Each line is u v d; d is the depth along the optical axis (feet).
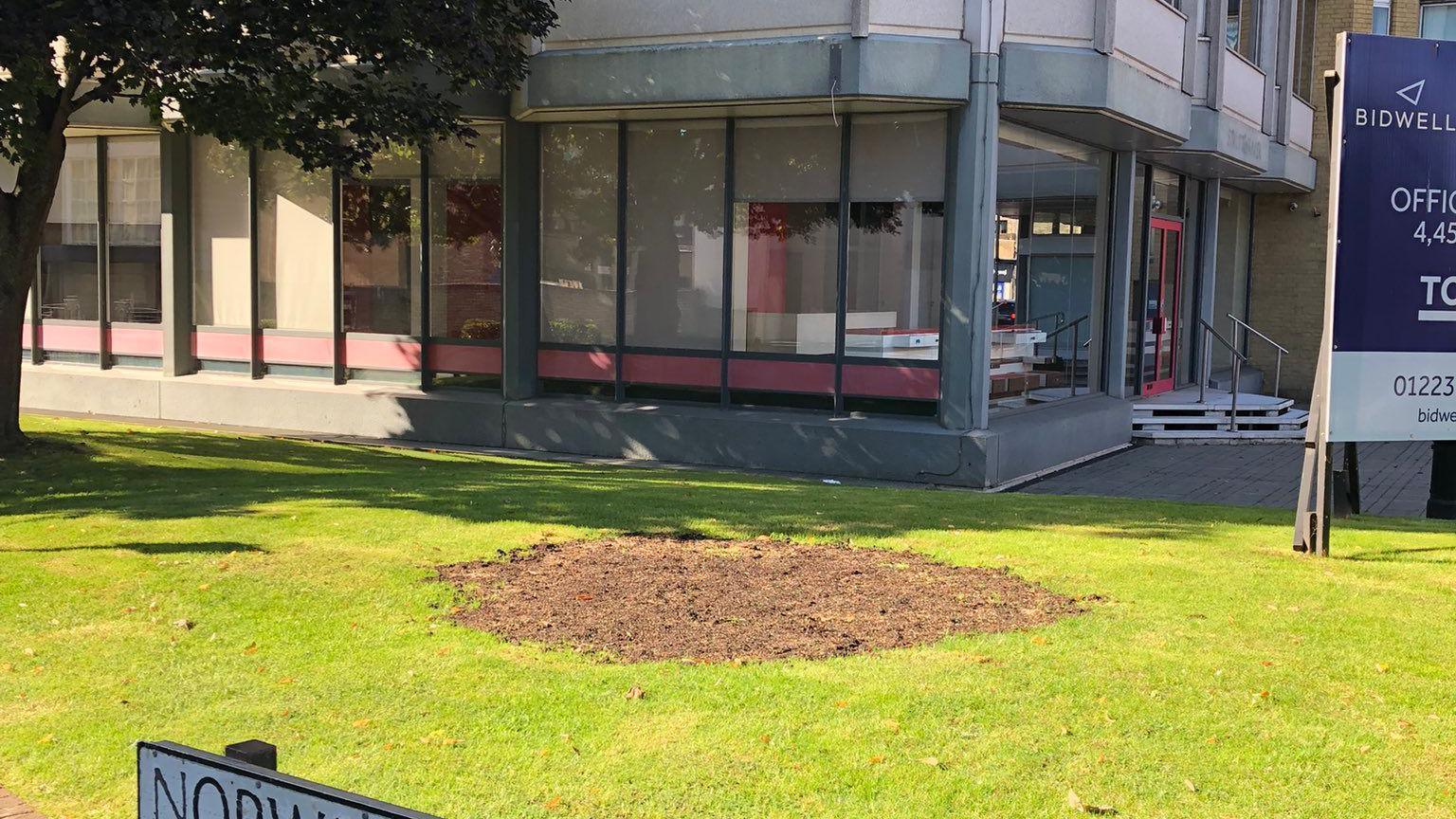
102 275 64.03
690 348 51.96
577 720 17.39
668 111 49.08
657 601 23.53
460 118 47.67
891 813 14.51
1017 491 44.93
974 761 15.90
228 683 19.16
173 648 20.81
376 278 58.08
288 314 60.29
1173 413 60.85
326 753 16.48
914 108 46.32
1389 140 27.94
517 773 15.76
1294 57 77.61
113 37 35.86
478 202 55.42
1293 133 74.95
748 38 46.34
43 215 43.52
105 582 24.79
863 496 37.68
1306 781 15.33
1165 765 15.76
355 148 45.85
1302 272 80.89
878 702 17.88
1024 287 51.08
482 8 43.11
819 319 49.44
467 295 56.18
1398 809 14.60
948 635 21.24
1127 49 49.21
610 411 52.01
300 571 25.70
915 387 47.91
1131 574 25.67
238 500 34.73
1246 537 30.91
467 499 35.27
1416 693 18.30
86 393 63.77
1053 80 45.29
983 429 46.39
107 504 33.73
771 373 50.42
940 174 46.80
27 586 24.52
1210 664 19.51
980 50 44.83
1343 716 17.43
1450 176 28.22
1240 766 15.74
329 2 39.73
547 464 48.91
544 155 54.03
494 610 22.99
